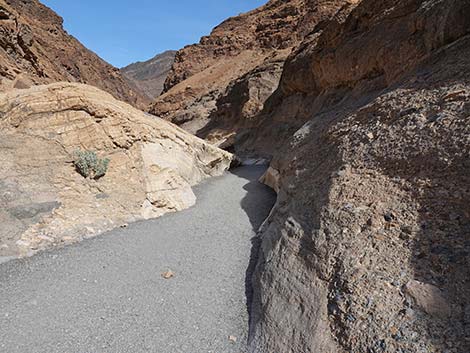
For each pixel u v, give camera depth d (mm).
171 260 6480
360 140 6680
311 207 5938
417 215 4074
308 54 25656
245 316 4680
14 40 25859
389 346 2791
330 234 4668
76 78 56875
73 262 6117
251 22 88312
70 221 7781
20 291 5020
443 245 3486
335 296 3652
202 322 4488
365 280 3574
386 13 13781
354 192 5266
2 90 18359
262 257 6008
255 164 24953
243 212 10453
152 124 13039
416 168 4777
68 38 68562
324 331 3365
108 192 9602
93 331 4172
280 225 6477
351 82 16625
